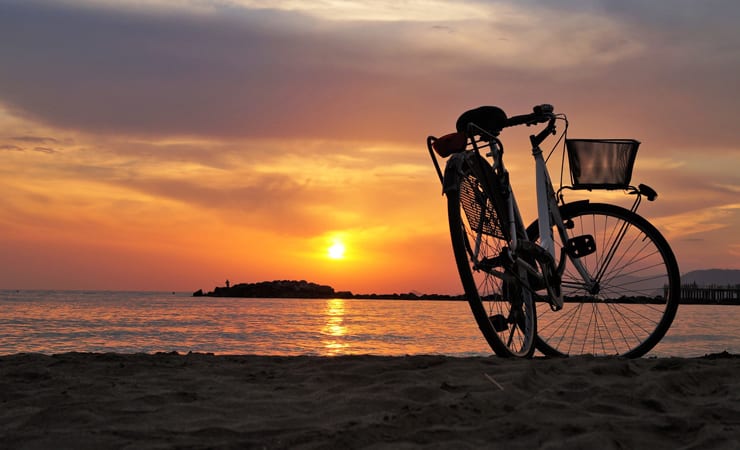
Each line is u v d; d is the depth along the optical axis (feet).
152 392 8.52
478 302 10.88
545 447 5.76
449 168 11.00
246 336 84.58
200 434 6.39
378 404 7.65
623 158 12.18
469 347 67.21
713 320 126.00
